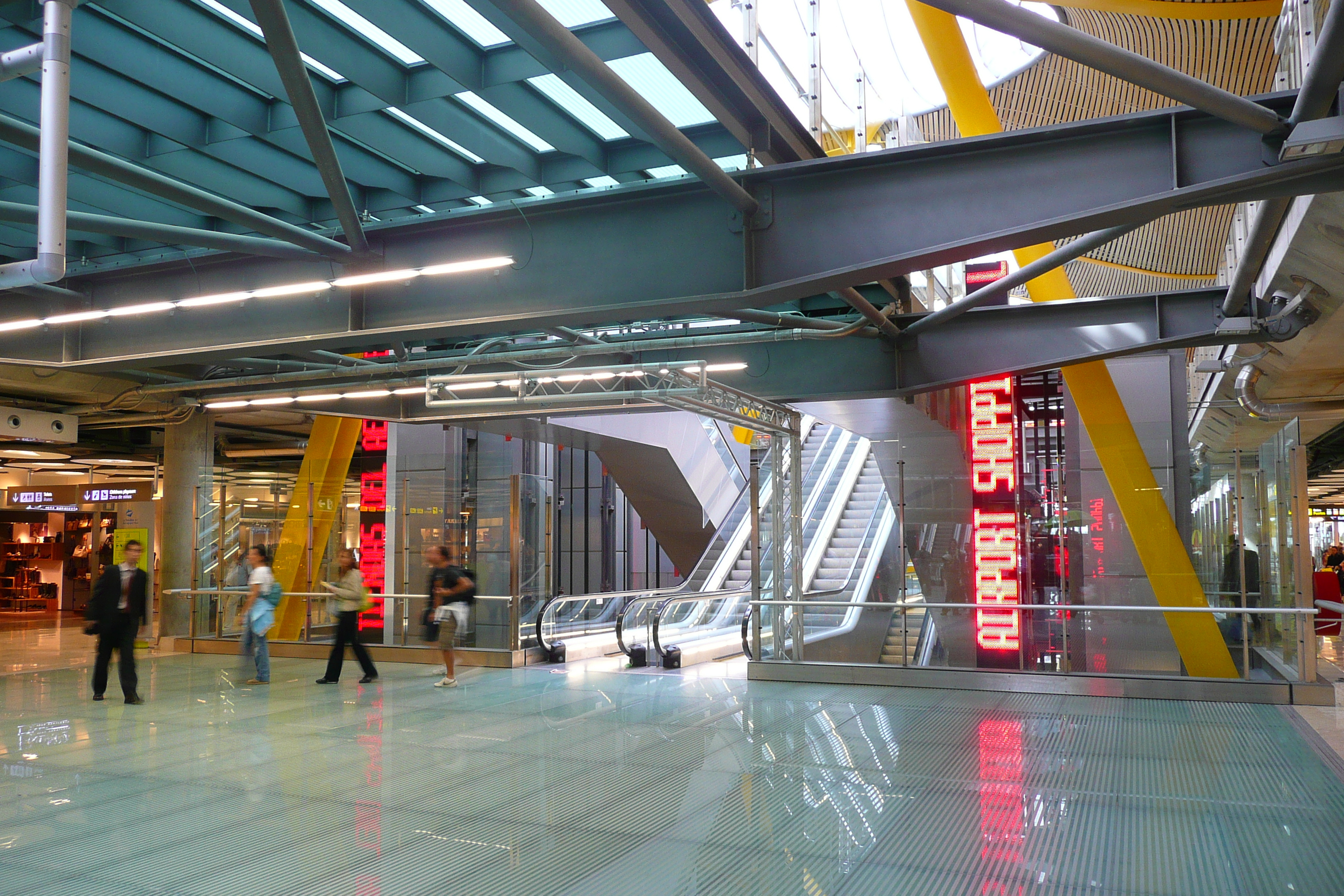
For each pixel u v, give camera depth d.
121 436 23.33
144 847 5.50
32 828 5.88
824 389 11.80
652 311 7.36
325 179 6.26
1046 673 11.16
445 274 8.06
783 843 5.51
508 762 7.62
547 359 14.07
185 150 7.67
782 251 7.03
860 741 8.37
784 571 12.99
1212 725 9.00
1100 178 6.27
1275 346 11.91
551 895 4.70
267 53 6.51
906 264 6.56
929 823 5.86
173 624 17.03
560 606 15.03
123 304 9.34
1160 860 5.17
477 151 7.46
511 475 14.38
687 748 8.10
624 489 22.61
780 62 11.45
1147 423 11.27
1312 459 26.61
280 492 16.34
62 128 4.34
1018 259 10.92
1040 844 5.45
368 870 5.07
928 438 12.02
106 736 8.84
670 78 6.55
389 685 12.16
